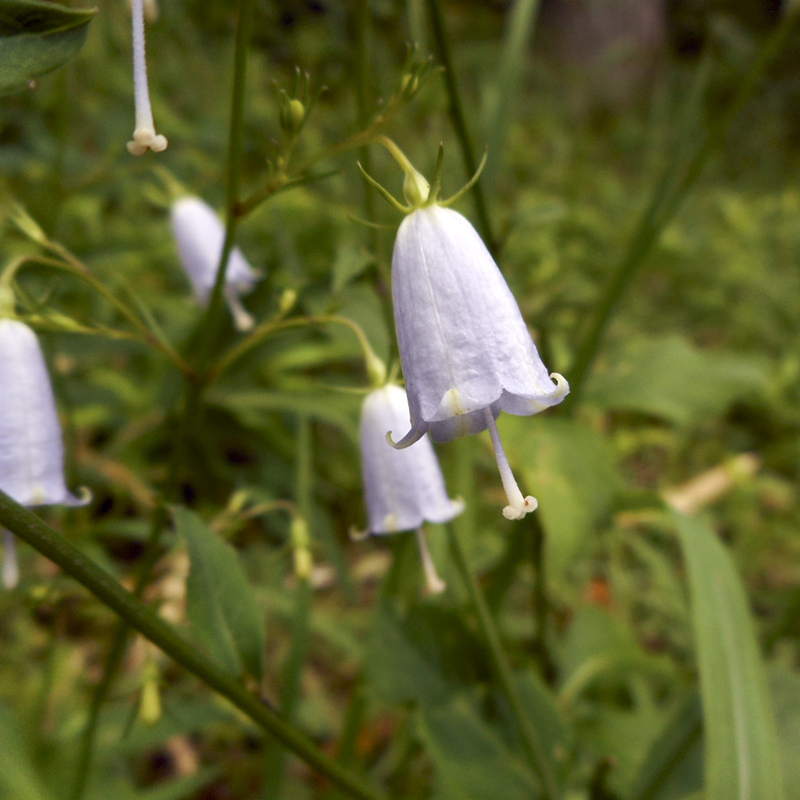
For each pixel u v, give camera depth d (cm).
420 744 13
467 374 7
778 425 27
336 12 33
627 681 15
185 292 23
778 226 45
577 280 28
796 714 12
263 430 20
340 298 11
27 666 14
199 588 8
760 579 22
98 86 25
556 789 11
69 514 13
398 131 26
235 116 8
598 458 12
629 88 61
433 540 13
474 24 44
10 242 15
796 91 65
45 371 9
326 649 18
